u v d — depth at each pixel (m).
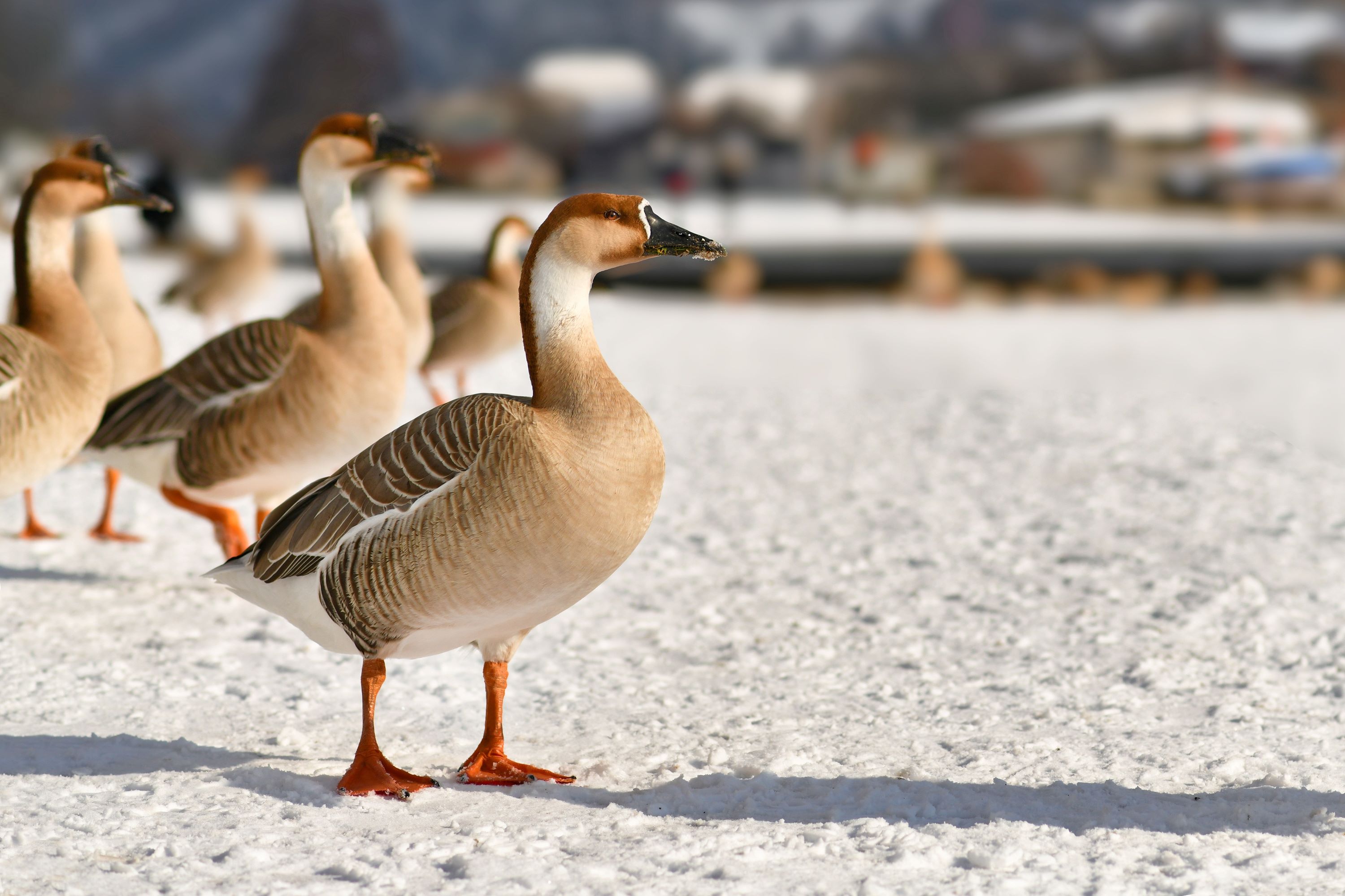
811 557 14.09
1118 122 108.12
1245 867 6.80
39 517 15.19
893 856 6.87
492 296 20.28
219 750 8.62
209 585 12.61
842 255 55.91
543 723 9.37
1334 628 11.49
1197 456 18.91
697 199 101.19
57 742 8.58
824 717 9.51
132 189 11.35
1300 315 37.28
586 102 163.62
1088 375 27.27
